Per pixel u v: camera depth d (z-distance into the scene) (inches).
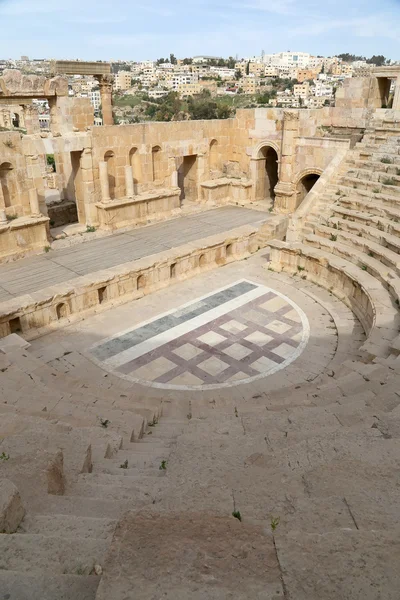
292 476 203.5
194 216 1100.5
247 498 175.2
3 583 124.6
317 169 1059.3
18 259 818.8
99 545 143.7
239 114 1187.3
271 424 317.4
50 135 856.3
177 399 474.6
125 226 986.1
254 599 107.7
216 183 1176.8
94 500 198.7
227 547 123.2
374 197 868.0
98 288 716.0
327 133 1167.6
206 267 877.2
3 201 796.0
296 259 856.9
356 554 120.6
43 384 458.3
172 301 761.6
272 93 7362.2
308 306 748.0
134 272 755.4
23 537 146.6
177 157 1152.8
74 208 1071.6
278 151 1127.6
